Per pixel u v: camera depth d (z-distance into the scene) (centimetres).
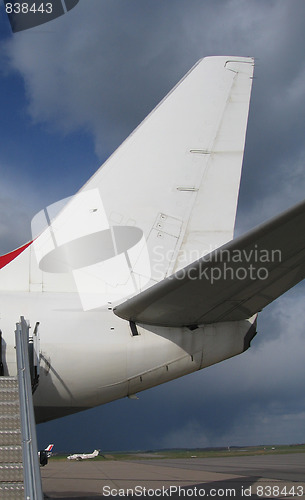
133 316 844
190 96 1075
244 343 891
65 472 3353
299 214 585
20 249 946
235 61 1105
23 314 856
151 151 1033
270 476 2205
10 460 651
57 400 830
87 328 848
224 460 5409
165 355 856
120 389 851
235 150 1054
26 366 728
